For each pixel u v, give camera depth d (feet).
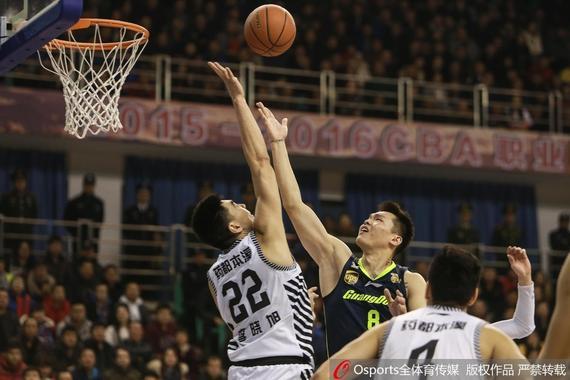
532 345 54.29
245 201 62.13
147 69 67.00
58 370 46.21
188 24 69.46
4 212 58.59
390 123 69.77
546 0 81.71
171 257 61.52
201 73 67.92
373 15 75.31
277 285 20.75
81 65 32.53
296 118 67.92
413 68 72.49
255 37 26.68
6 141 65.41
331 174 73.97
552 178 75.05
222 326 55.67
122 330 51.16
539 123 74.74
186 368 50.80
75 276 54.95
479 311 56.80
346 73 70.95
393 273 22.82
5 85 64.85
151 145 66.13
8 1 28.25
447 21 76.84
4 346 47.57
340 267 22.93
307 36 71.26
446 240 74.08
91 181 61.31
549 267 68.54
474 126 71.97
